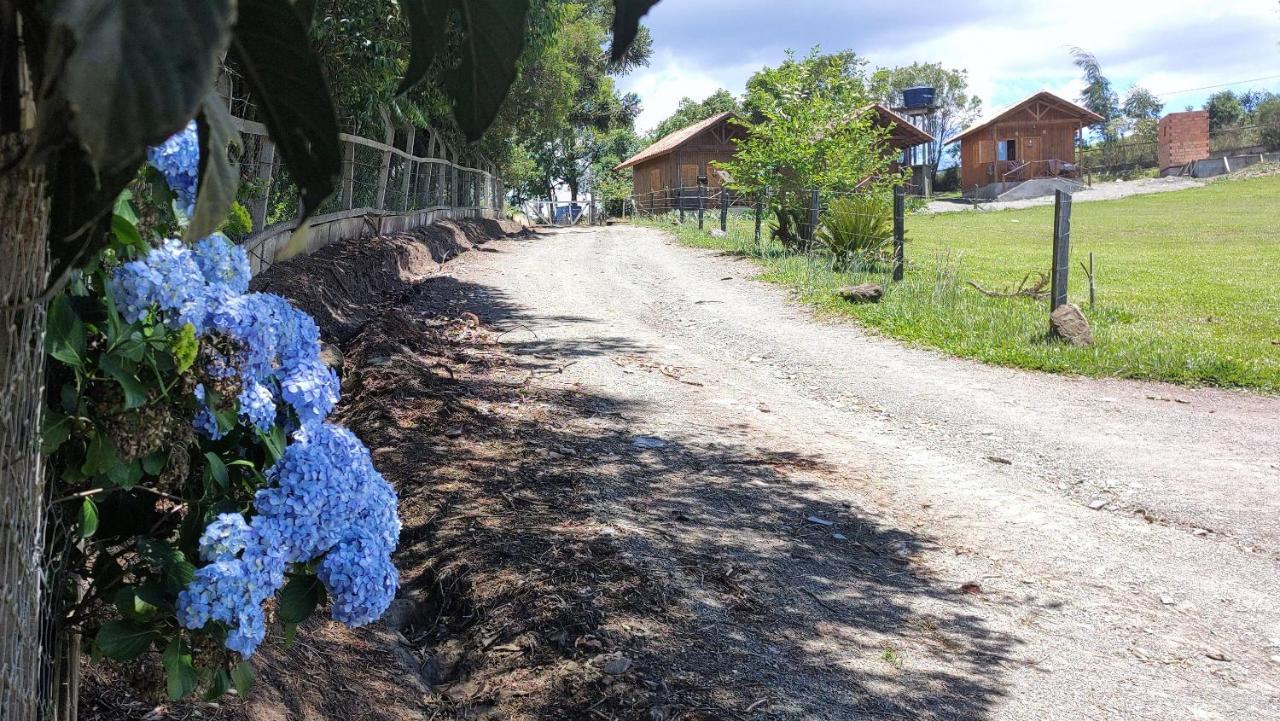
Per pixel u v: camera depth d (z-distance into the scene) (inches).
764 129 775.7
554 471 214.8
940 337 427.8
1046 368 377.4
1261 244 975.6
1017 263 802.2
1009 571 186.1
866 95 812.0
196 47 15.0
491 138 1063.6
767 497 217.2
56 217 23.7
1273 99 2591.0
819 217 705.0
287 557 73.3
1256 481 247.6
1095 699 138.7
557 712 123.5
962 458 265.4
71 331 59.2
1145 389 349.7
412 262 578.9
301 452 74.6
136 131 14.5
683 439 260.8
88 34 14.4
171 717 99.5
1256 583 186.4
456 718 124.0
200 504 72.9
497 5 26.6
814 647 146.7
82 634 74.1
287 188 385.7
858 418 307.1
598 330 437.4
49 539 64.2
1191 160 2317.9
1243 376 354.6
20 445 46.0
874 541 195.9
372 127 575.8
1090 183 2113.7
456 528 174.7
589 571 158.4
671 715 121.9
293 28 22.0
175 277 65.2
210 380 68.9
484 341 388.8
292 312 80.8
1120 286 635.5
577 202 2121.1
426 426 236.7
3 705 47.7
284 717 108.9
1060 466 259.9
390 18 382.6
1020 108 2017.7
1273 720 135.4
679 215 1425.9
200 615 65.7
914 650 149.3
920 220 1525.6
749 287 592.1
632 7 22.8
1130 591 180.4
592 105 1878.7
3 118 26.2
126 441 62.1
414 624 151.4
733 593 160.7
